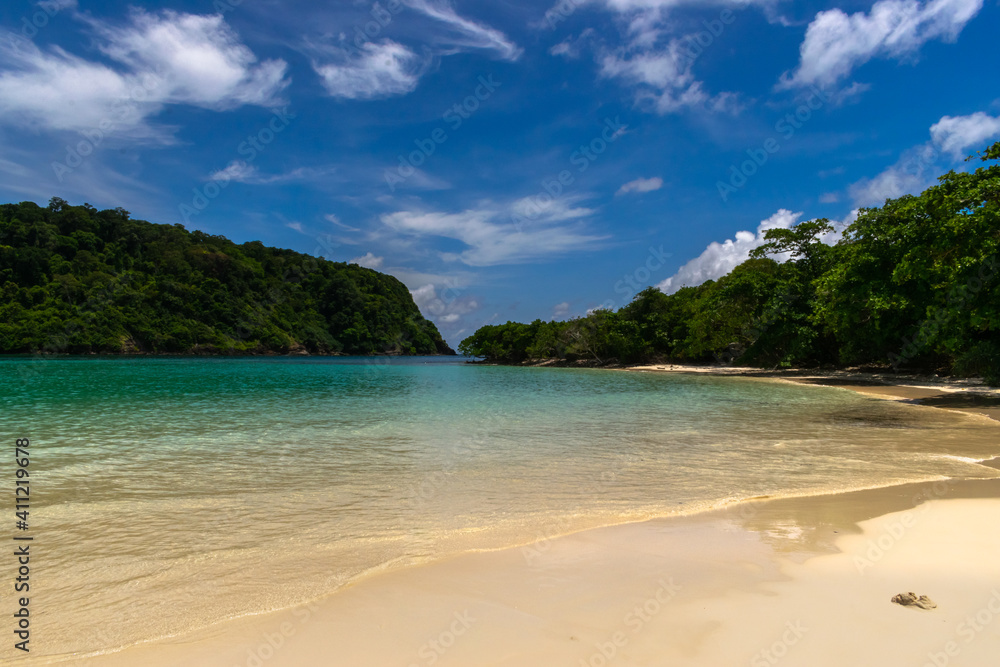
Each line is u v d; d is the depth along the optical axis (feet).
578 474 29.45
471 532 19.92
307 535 19.74
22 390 87.15
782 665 10.77
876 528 19.60
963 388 85.56
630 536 19.17
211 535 19.80
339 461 33.17
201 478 28.68
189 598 14.58
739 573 15.64
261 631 12.72
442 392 93.97
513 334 294.05
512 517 21.83
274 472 30.07
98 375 129.70
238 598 14.56
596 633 12.27
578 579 15.42
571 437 42.34
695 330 172.76
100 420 52.08
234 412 59.77
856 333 109.40
